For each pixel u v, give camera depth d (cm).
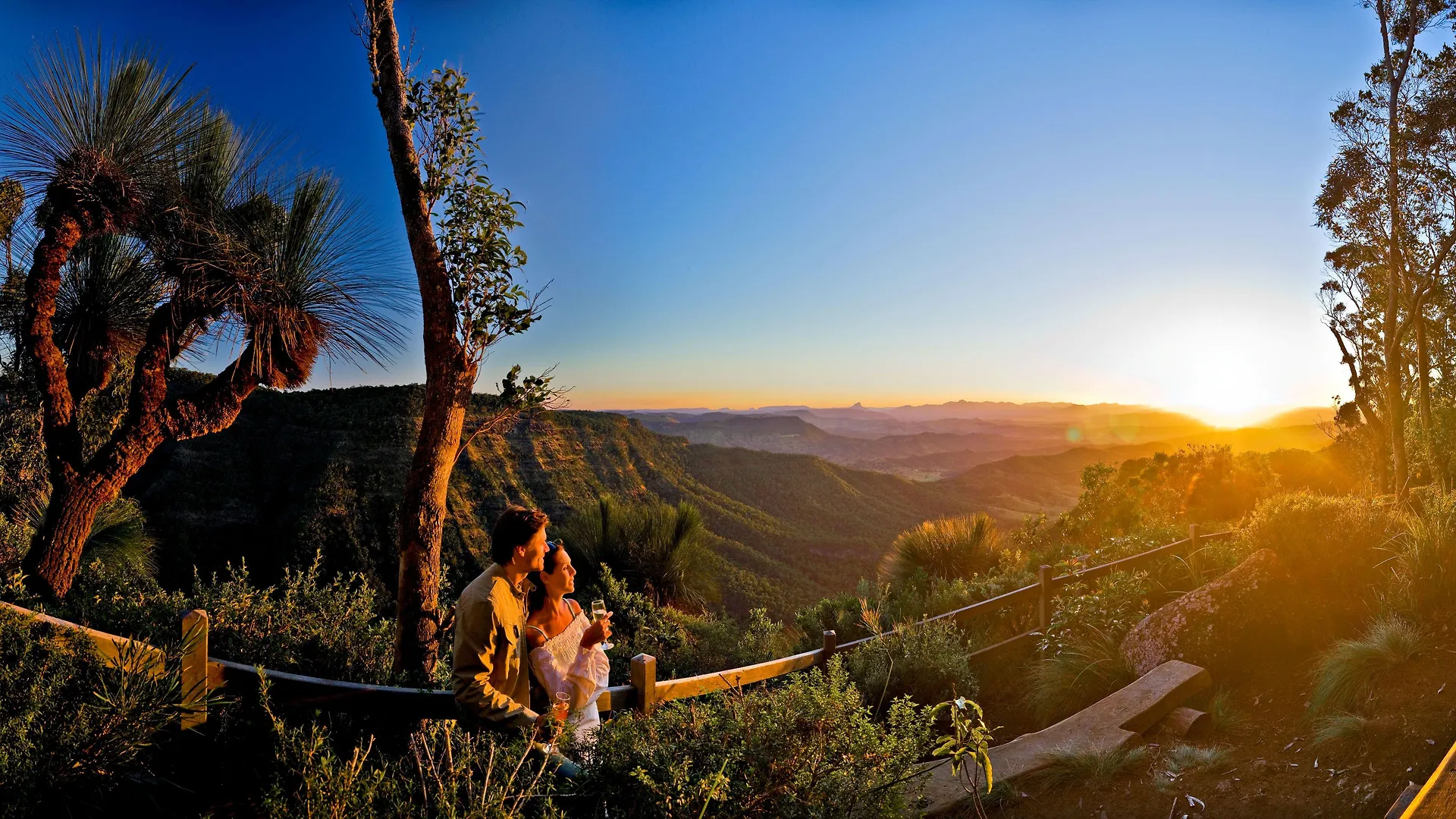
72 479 496
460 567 5091
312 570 467
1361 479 2166
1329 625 478
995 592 788
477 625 238
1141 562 772
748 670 398
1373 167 1981
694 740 222
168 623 358
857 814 214
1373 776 304
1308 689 415
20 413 652
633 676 317
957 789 359
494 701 233
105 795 207
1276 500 578
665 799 194
